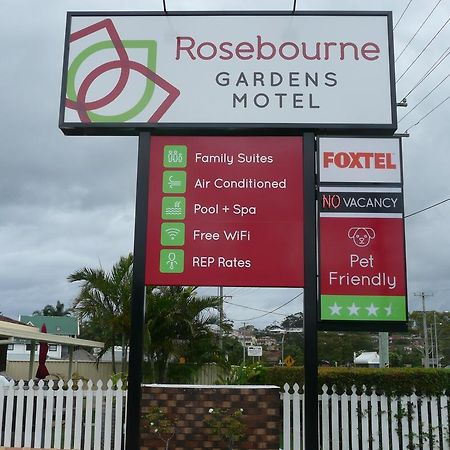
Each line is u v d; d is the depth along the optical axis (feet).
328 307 29.45
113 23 31.86
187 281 29.40
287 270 29.37
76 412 32.09
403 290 29.58
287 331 195.62
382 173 30.68
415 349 203.10
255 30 31.68
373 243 29.99
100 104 31.14
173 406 31.81
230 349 87.40
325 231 30.12
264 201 30.04
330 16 31.73
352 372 33.78
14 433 33.06
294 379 39.73
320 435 31.99
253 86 31.07
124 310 72.02
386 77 31.12
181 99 31.01
